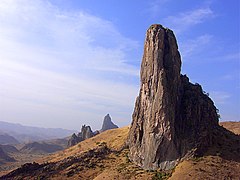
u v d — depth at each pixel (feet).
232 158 263.29
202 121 294.87
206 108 306.55
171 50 310.86
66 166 360.28
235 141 293.84
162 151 284.00
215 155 266.36
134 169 298.35
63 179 329.31
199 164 256.52
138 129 320.91
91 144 476.95
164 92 293.23
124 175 288.51
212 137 286.46
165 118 287.48
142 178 272.92
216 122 315.99
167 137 283.59
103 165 345.51
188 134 285.23
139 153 310.65
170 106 290.15
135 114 343.05
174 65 307.58
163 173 271.08
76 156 388.37
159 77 301.22
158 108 293.64
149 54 317.63
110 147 404.98
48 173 350.43
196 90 320.29
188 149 274.57
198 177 239.09
